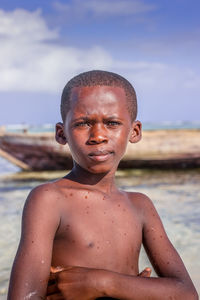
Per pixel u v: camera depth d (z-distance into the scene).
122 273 1.71
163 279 1.73
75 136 1.70
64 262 1.67
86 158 1.70
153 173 14.90
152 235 1.94
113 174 1.85
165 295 1.67
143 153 15.05
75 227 1.69
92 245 1.70
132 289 1.60
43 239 1.60
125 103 1.75
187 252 5.17
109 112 1.69
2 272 4.55
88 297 1.55
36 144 14.98
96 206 1.76
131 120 1.80
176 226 6.60
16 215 7.65
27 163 16.05
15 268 1.56
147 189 11.00
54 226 1.66
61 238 1.68
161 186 11.57
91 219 1.73
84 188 1.78
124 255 1.77
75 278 1.57
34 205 1.65
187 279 1.82
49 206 1.66
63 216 1.68
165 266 1.88
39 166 15.91
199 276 4.29
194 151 15.30
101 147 1.68
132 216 1.87
